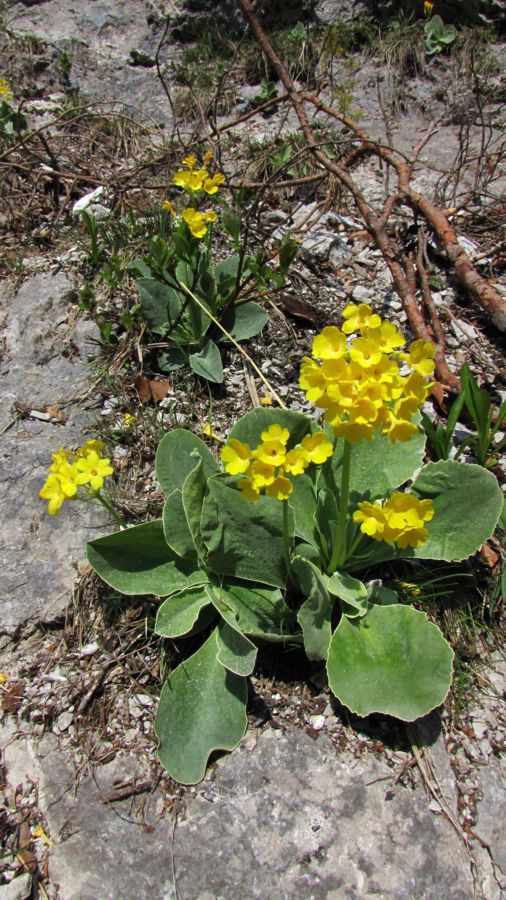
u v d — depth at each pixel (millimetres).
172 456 356
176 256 429
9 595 351
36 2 790
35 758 304
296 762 295
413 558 351
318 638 305
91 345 465
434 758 295
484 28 719
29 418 426
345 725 306
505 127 660
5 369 455
